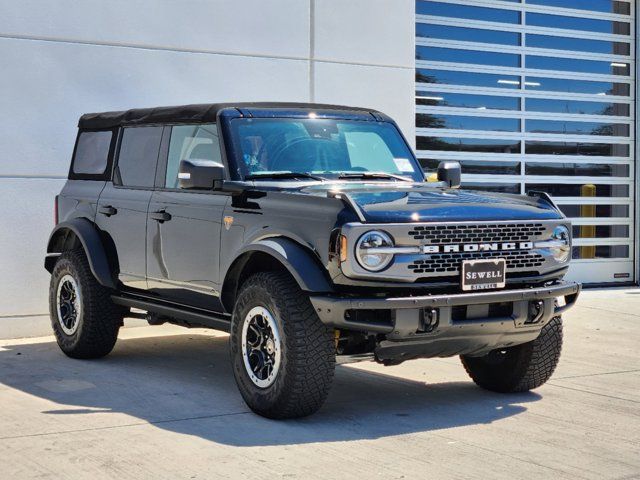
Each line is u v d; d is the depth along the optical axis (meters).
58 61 9.02
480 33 12.04
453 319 5.62
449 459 4.99
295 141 6.64
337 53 10.33
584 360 7.91
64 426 5.63
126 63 9.34
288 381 5.54
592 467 4.88
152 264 6.99
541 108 12.52
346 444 5.26
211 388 6.72
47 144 8.99
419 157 11.62
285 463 4.88
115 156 7.61
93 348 7.64
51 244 8.11
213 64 9.73
